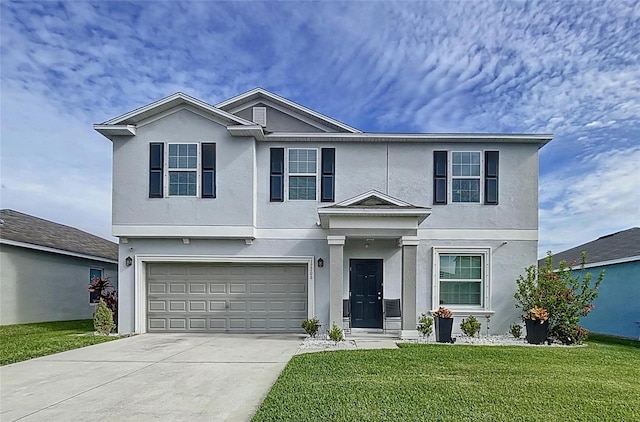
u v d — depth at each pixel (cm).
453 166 1386
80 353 1025
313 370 808
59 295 1825
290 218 1375
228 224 1335
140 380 770
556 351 1028
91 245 2175
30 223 2014
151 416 582
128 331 1358
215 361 927
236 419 568
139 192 1344
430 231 1364
